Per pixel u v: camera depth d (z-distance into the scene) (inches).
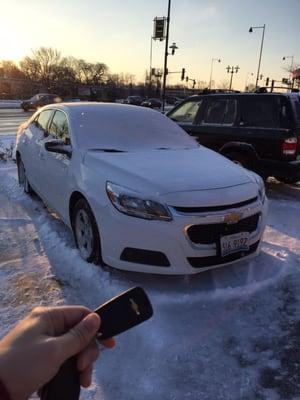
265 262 175.8
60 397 38.2
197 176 156.3
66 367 38.9
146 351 118.3
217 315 136.8
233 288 152.3
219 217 142.7
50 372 36.8
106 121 201.8
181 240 139.3
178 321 132.7
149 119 216.2
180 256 140.6
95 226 156.1
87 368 40.8
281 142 276.4
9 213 233.0
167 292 148.1
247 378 109.3
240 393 104.2
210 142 318.7
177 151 190.2
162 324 130.5
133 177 150.9
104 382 106.3
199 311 138.6
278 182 345.4
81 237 169.9
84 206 163.5
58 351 37.2
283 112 277.7
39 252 180.1
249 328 130.6
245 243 150.3
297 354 119.2
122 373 109.6
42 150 215.8
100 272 157.6
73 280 155.9
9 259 173.3
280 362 115.7
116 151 180.4
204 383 107.0
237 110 302.8
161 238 139.0
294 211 259.9
